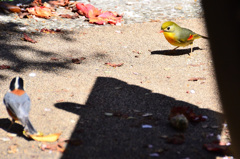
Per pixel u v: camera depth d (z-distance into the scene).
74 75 6.93
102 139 4.66
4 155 4.27
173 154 4.31
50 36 8.80
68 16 10.13
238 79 2.05
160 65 7.60
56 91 6.19
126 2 11.98
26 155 4.29
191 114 5.23
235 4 1.79
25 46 8.13
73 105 5.68
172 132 4.89
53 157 4.24
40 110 5.47
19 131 4.98
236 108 2.34
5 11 10.05
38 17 10.02
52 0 11.47
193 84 6.68
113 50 8.27
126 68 7.37
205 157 4.27
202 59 7.98
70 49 8.18
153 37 9.20
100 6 11.38
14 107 4.41
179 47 8.73
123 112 5.48
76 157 4.23
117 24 9.88
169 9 11.34
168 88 6.46
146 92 6.25
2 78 6.61
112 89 6.34
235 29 1.84
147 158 4.20
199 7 11.62
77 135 4.77
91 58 7.80
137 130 4.92
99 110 5.54
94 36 9.01
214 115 5.46
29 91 6.15
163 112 5.52
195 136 4.81
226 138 4.75
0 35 8.54
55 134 4.63
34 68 7.14
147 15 10.73
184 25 9.92
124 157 4.22
